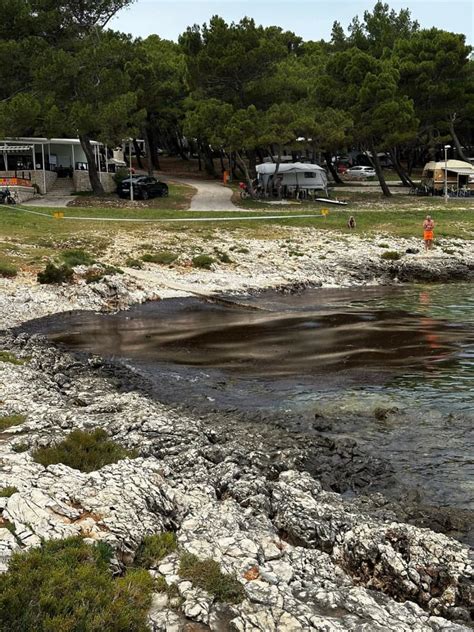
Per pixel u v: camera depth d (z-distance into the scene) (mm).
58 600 6086
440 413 13055
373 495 9570
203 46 61188
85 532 7367
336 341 19500
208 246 35969
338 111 55500
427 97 66062
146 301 25859
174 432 11383
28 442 10391
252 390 14797
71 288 25797
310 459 10828
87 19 56219
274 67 60781
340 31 88188
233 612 6414
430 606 7074
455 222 46750
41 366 16281
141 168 84250
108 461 9719
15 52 51250
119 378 15648
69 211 45219
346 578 7336
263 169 57125
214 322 22375
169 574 6977
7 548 6797
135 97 51531
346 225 44156
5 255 29859
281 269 32344
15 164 60719
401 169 71812
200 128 57188
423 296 28016
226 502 8703
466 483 10008
